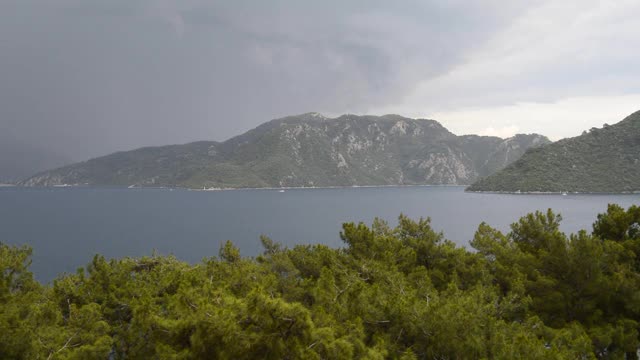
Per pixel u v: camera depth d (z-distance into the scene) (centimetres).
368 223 16688
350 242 2477
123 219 19212
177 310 1146
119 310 1827
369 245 2383
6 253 1886
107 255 9850
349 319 1385
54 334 1433
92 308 1614
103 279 2047
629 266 1961
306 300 1725
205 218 19362
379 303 1495
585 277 1852
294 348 952
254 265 2105
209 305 1020
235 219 18825
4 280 1645
